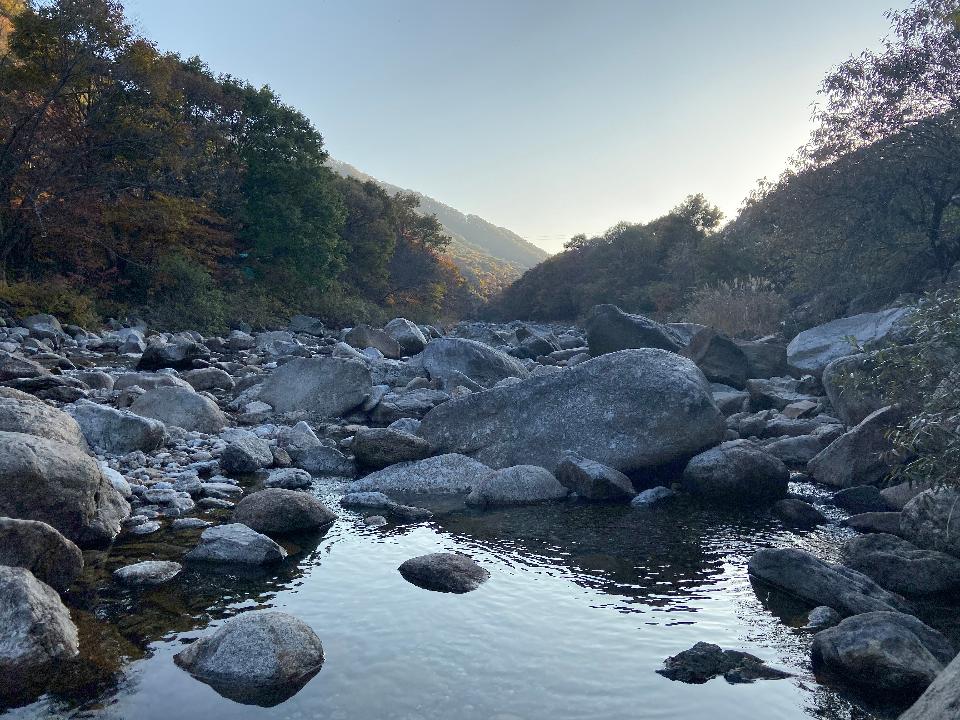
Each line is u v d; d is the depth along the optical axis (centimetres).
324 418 1243
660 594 512
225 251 3928
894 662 379
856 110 2284
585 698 367
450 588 512
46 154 2588
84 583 507
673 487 843
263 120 4212
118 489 693
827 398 1256
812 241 2448
